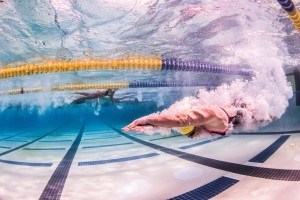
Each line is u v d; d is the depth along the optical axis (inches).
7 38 241.0
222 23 216.4
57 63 176.2
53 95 620.1
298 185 135.5
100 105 879.1
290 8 122.8
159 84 471.8
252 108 113.3
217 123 88.2
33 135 618.8
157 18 205.2
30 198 154.9
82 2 177.3
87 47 259.3
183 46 269.1
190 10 193.5
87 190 166.9
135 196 152.7
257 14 201.0
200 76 381.4
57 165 244.8
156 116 70.3
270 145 252.7
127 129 68.1
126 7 186.7
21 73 185.3
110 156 280.7
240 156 223.3
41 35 232.5
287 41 258.7
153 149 302.8
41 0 174.7
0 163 260.8
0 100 676.1
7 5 181.3
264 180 152.3
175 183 168.9
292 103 363.3
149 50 269.7
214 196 141.1
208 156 237.5
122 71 377.7
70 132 677.9
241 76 301.0
